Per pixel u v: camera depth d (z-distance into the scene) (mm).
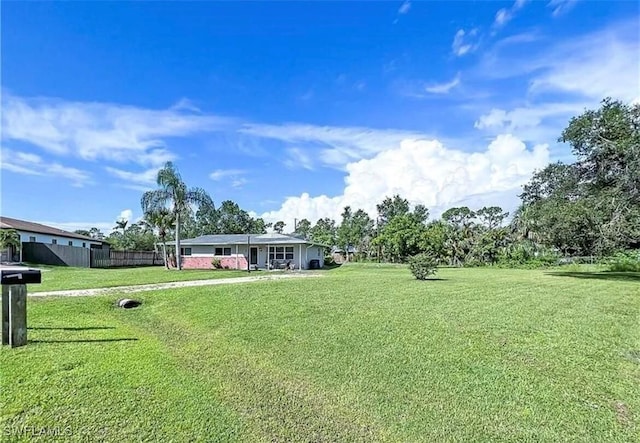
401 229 39000
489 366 4863
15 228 24625
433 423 3627
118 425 3498
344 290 11055
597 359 5098
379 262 40719
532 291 11266
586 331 6422
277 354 5457
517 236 37500
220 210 50000
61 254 25703
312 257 29844
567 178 18000
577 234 16906
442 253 38750
